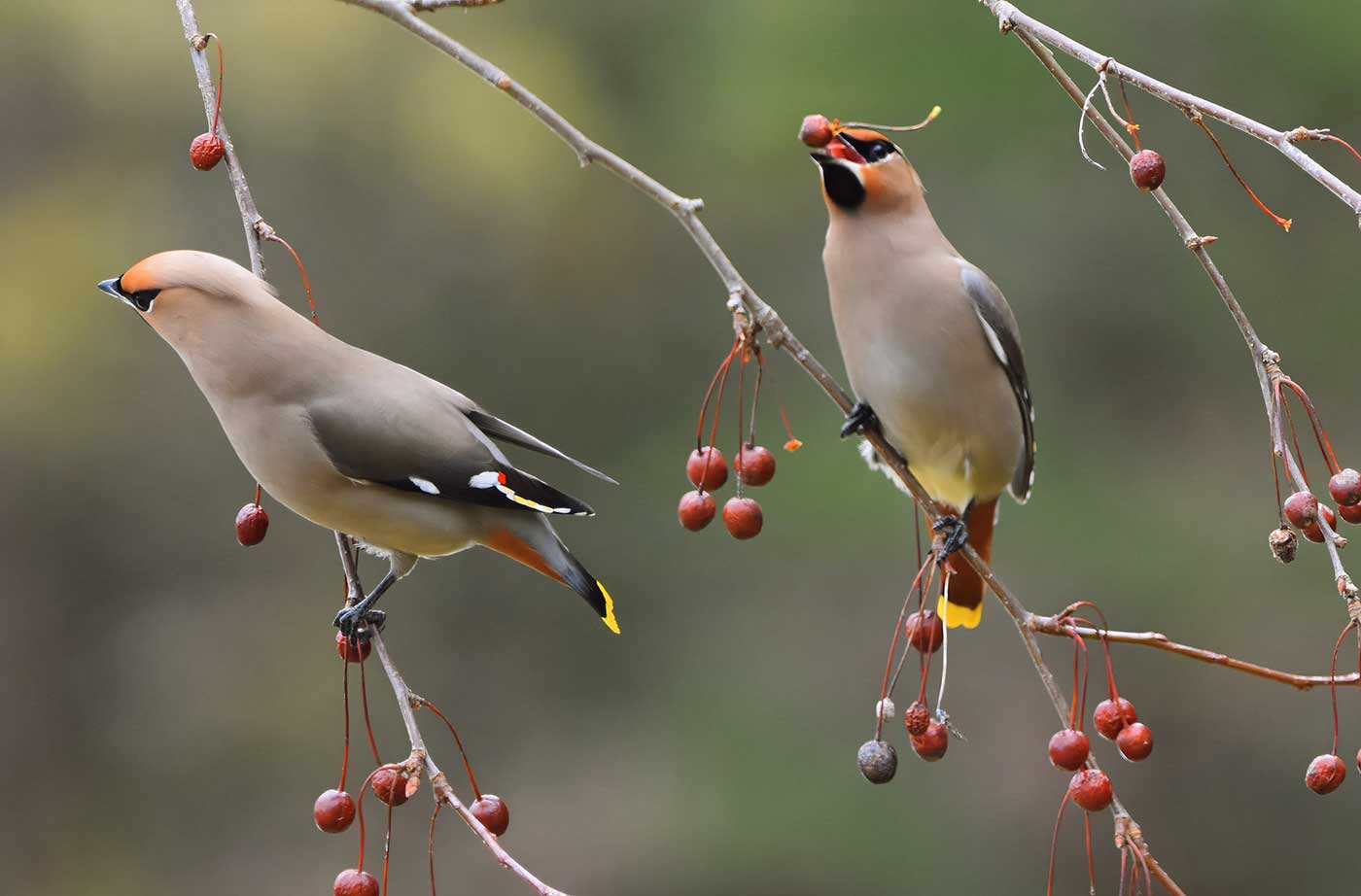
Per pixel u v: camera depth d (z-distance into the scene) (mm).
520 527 5863
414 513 5750
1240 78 15680
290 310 5770
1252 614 15586
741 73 16188
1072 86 5387
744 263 16594
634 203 16562
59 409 15805
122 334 15805
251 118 15531
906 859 15508
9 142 15570
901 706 15875
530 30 16578
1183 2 15641
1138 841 4902
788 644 16188
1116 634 5070
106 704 16812
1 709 16641
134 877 16359
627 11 16828
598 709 16734
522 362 16719
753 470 5879
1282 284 15828
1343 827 15617
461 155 15773
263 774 16734
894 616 16031
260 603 16891
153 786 16719
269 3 15461
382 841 16516
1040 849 15609
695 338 16750
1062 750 4992
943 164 15984
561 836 16156
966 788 15766
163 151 15789
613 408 16859
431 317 16453
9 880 16453
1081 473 15836
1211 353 15938
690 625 16578
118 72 15328
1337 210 15656
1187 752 15812
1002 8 5316
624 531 16766
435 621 17125
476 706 16938
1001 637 15945
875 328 6871
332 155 15844
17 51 15320
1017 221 16000
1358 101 15516
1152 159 5184
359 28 15648
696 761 16047
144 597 16891
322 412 5660
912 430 6969
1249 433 15844
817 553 16094
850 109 15852
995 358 6887
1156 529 15609
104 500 16625
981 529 7246
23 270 15438
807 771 15766
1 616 16609
